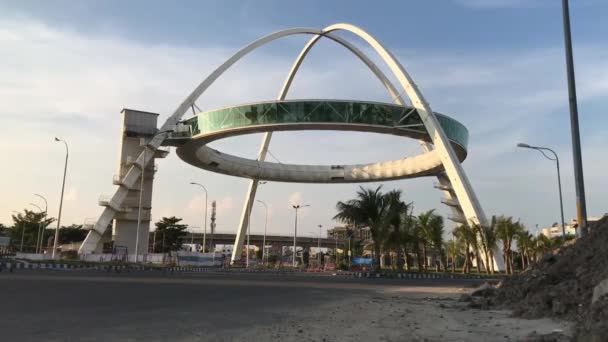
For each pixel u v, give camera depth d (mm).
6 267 36594
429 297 21156
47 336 8797
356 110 62344
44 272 34250
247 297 18703
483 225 55125
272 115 62188
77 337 8773
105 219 64875
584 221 15734
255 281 30969
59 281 24281
